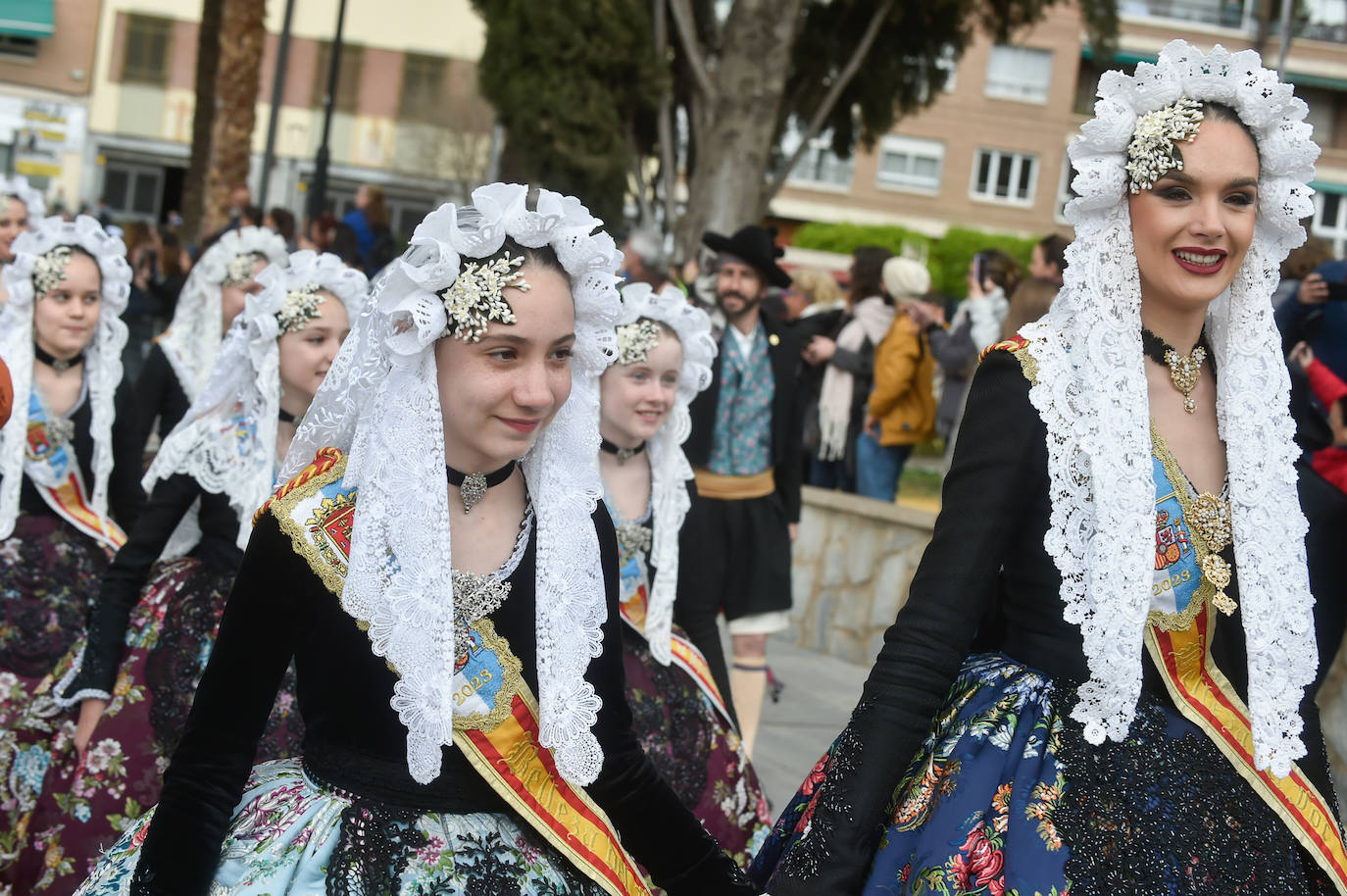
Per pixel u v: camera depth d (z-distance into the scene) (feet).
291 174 109.70
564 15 42.73
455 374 6.85
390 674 6.95
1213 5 99.50
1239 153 7.27
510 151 46.55
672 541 13.08
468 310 6.71
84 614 14.28
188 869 6.70
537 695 7.18
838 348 28.25
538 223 6.84
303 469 7.23
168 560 13.10
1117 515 7.11
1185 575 7.36
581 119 42.78
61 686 12.70
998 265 25.59
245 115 54.90
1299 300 18.28
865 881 7.24
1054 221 104.99
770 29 40.40
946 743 7.39
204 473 12.28
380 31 108.88
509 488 7.32
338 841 6.89
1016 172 105.19
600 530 7.48
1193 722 7.31
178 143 111.75
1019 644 7.52
